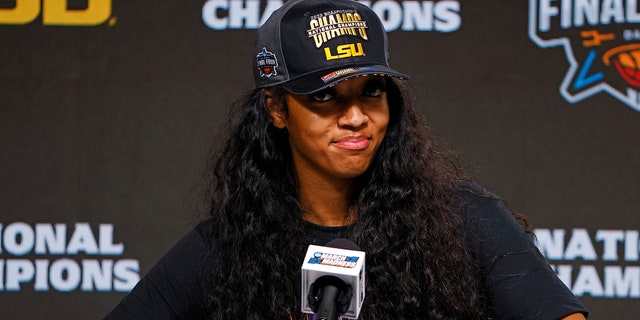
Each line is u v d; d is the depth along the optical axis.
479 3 8.00
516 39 7.98
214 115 8.05
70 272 8.08
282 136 4.67
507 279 4.16
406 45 8.00
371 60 4.12
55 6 8.03
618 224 7.95
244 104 4.80
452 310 4.37
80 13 8.05
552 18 7.95
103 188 8.08
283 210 4.66
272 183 4.69
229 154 4.82
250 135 4.72
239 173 4.72
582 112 7.95
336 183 4.51
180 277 4.64
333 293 3.57
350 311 3.58
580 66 7.94
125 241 8.09
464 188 4.60
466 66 8.00
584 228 7.96
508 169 7.99
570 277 7.98
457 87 8.00
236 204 4.71
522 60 7.98
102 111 8.06
